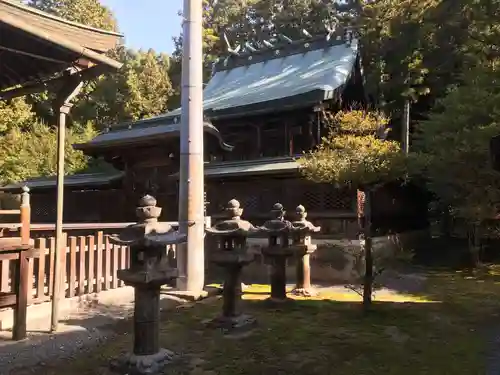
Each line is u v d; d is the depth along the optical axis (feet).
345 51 48.98
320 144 36.55
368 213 22.41
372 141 31.42
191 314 21.76
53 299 17.30
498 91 31.73
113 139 40.45
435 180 35.60
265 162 37.01
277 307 22.82
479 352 15.57
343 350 15.92
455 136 32.71
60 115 17.88
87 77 17.22
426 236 50.93
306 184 34.91
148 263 13.74
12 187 53.36
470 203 33.17
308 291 26.02
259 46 59.98
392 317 20.70
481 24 35.14
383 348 16.11
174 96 96.37
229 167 38.34
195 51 27.37
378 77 55.31
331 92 37.45
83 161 75.61
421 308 22.56
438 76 55.16
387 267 34.14
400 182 38.99
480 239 40.04
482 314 21.24
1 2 14.76
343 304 23.58
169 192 40.96
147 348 13.98
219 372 13.74
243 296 25.99
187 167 26.78
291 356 15.26
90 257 22.09
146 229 13.51
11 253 15.55
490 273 34.32
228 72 58.65
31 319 18.06
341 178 23.98
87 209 49.65
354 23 66.49
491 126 29.86
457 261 40.45
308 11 90.89
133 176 43.78
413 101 54.85
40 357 14.74
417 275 33.42
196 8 27.63
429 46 53.98
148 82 93.15
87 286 21.98
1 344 15.46
